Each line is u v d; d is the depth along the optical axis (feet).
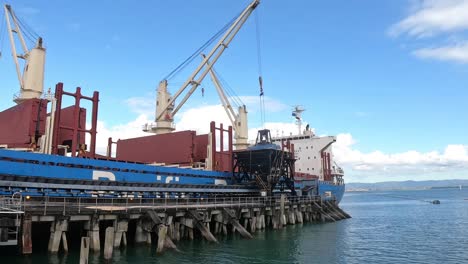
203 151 187.11
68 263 73.97
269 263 89.51
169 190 138.51
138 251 92.07
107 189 116.47
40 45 130.93
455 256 101.24
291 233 143.43
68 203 91.04
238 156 179.73
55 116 114.52
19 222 73.05
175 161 180.45
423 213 276.62
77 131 120.06
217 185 160.15
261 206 147.33
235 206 129.90
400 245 119.34
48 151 109.70
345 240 128.26
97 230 84.64
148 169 138.00
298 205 182.70
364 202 565.12
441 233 151.84
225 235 126.72
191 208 110.63
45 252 82.84
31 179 98.27
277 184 183.93
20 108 118.62
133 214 93.66
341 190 309.83
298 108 308.40
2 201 77.05
